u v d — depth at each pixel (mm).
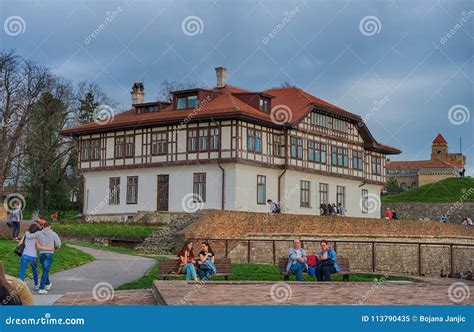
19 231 32781
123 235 39656
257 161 49062
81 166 55719
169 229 38250
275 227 38625
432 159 115875
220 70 55406
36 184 66625
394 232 46094
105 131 54094
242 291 16156
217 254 34312
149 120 50656
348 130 59719
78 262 28156
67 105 68125
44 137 66438
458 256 47781
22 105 62875
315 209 54781
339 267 22422
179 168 49688
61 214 66688
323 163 55844
